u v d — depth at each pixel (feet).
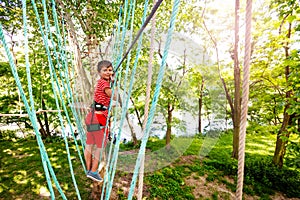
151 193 22.66
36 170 26.09
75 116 9.56
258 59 30.04
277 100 28.76
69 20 13.97
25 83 33.17
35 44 24.89
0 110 36.96
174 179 25.82
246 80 3.14
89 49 15.90
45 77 30.17
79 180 23.93
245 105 3.24
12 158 29.94
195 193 24.21
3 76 34.45
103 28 20.26
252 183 27.25
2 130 42.47
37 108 38.22
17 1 19.29
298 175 28.30
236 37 29.40
